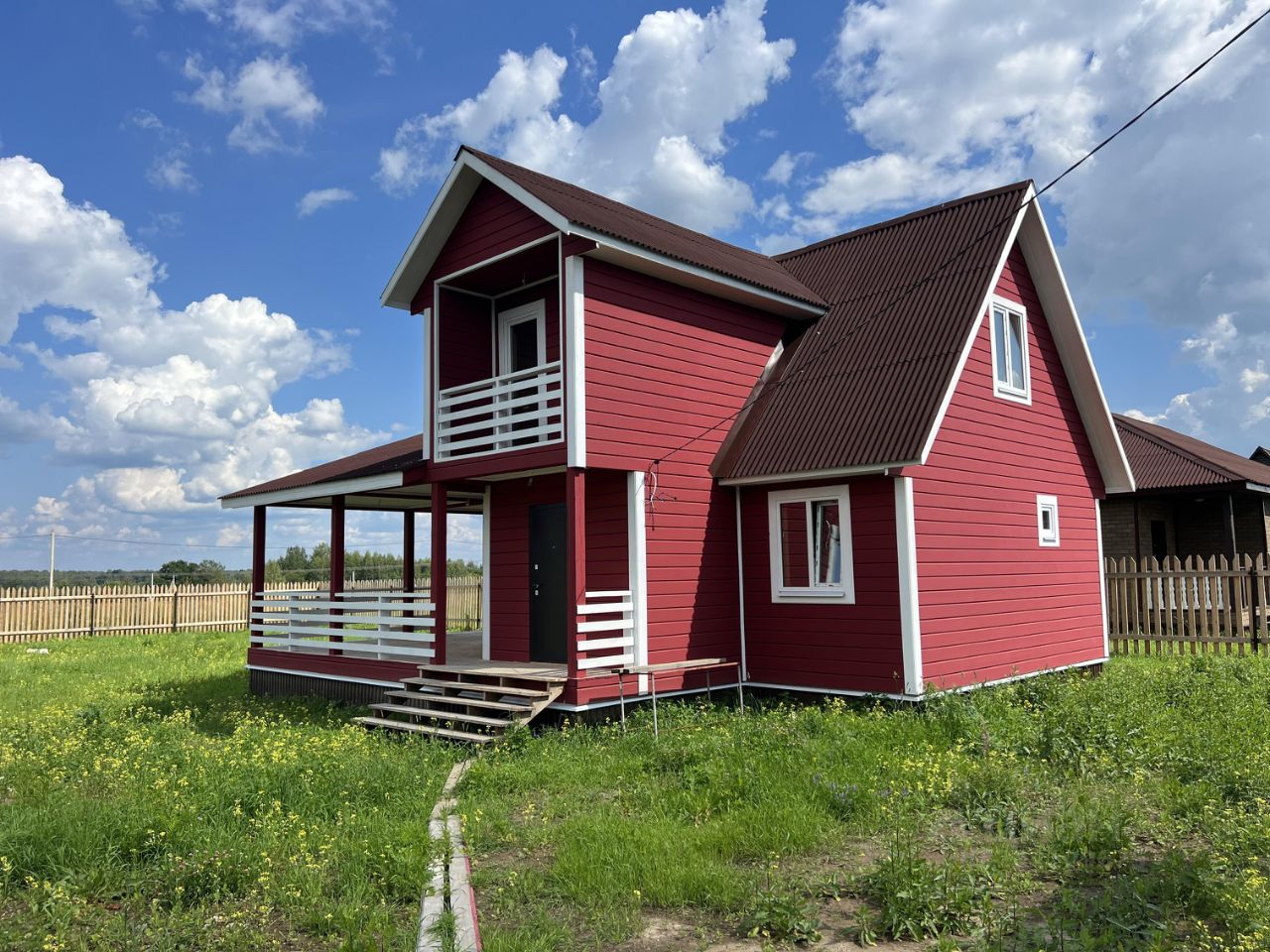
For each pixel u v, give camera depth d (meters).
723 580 13.36
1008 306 14.64
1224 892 5.37
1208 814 6.92
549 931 5.35
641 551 12.23
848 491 12.46
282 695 15.95
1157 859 6.31
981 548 13.35
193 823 7.05
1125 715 10.05
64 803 7.58
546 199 11.79
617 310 12.31
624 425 12.21
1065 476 15.87
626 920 5.51
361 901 5.84
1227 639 17.02
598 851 6.52
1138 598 19.27
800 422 13.11
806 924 5.25
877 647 12.09
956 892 5.55
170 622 30.50
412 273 14.09
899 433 11.80
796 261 17.20
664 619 12.46
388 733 11.98
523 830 7.32
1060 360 16.08
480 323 14.72
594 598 12.98
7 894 6.02
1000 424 14.14
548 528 14.23
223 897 5.98
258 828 7.14
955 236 14.68
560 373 11.92
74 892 5.92
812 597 12.80
